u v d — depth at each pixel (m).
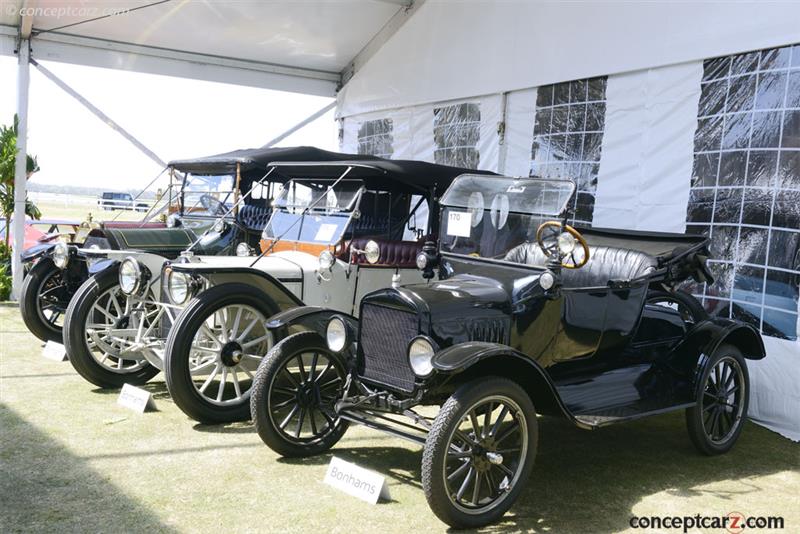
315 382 3.90
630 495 3.55
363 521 3.10
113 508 3.12
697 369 4.07
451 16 8.01
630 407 3.75
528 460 3.24
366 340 3.56
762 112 4.99
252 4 8.23
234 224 5.85
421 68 8.48
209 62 9.46
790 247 4.79
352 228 5.15
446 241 4.19
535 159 6.88
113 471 3.53
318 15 8.60
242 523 3.04
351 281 5.02
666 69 5.68
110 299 5.07
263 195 6.32
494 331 3.49
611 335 4.00
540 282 3.58
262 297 4.36
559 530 3.12
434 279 4.29
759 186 4.99
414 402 3.28
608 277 4.36
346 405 3.55
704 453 4.20
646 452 4.23
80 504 3.15
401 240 5.47
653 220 5.73
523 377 3.33
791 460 4.21
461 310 3.41
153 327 4.98
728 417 4.39
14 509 3.06
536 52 6.85
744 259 5.06
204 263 4.52
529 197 3.89
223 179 6.17
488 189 4.07
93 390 4.93
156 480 3.44
